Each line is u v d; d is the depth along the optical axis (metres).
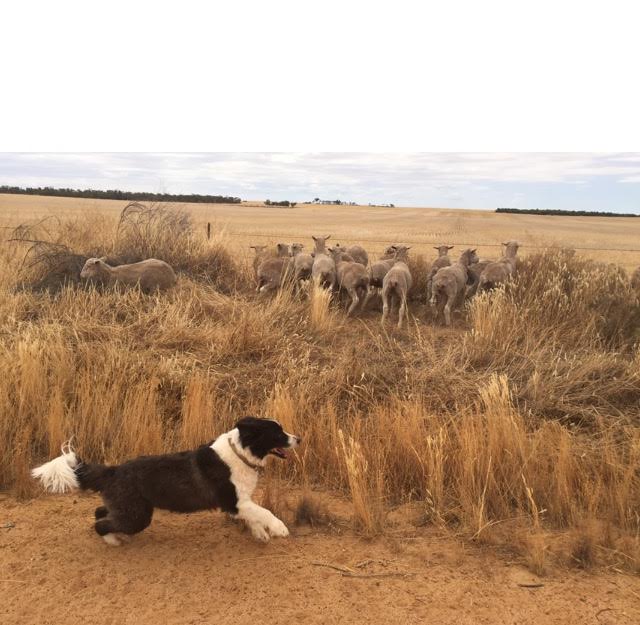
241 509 2.47
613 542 2.56
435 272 6.26
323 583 2.28
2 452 3.15
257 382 4.13
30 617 2.07
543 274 6.06
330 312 5.61
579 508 2.84
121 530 2.46
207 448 2.52
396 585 2.27
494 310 5.04
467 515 2.73
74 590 2.22
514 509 2.89
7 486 3.05
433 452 3.03
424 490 2.98
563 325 5.01
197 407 3.46
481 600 2.19
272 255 6.70
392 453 3.17
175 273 6.31
